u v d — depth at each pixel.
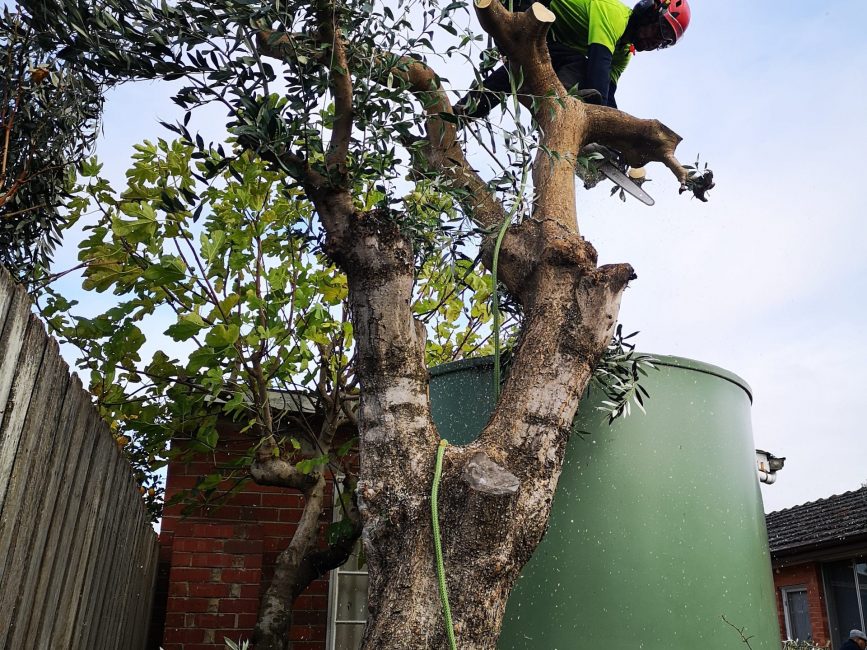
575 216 2.82
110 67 2.25
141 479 6.57
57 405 2.27
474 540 1.98
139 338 4.59
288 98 2.41
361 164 2.47
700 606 2.88
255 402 4.83
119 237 4.45
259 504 5.88
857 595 10.72
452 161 2.90
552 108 2.93
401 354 2.24
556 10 3.63
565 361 2.28
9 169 2.61
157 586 5.96
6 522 1.94
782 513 13.73
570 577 2.83
